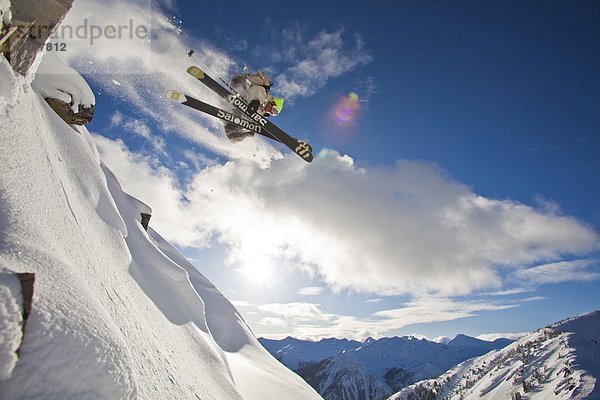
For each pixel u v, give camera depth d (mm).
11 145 2873
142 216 10984
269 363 13195
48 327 1678
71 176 5434
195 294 8359
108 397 1769
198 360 5781
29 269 1894
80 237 3668
